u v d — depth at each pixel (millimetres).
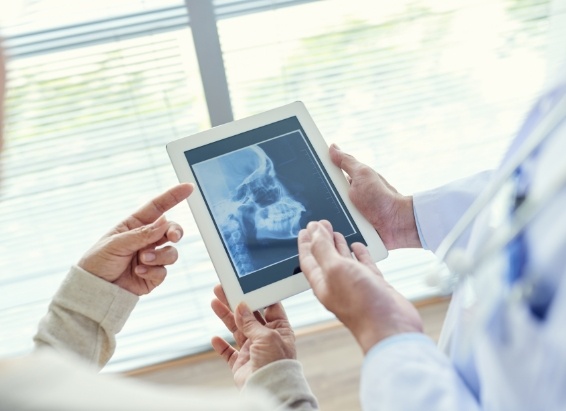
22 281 1810
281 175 1006
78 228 1778
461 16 1715
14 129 1610
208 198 984
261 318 972
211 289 1901
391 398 580
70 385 426
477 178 1051
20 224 1736
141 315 1918
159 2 1568
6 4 1492
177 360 1976
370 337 637
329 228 840
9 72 487
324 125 1799
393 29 1702
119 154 1713
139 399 434
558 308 486
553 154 567
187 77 1655
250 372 860
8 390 406
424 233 1054
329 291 684
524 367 520
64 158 1685
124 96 1646
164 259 947
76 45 1567
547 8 1723
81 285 889
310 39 1678
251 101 1737
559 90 642
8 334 1882
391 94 1787
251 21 1630
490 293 571
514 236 543
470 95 1822
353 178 1021
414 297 2021
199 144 1019
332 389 1784
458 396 582
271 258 936
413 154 1876
